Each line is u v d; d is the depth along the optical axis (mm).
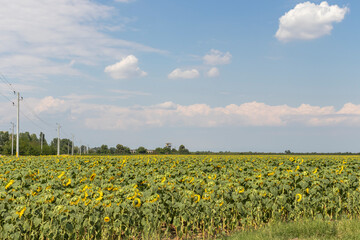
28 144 109438
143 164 21219
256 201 11031
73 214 8562
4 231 7961
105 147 136500
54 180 12539
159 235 9805
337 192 12328
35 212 8508
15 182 12367
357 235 9023
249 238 9367
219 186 11312
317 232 9688
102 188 10820
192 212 10039
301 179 12812
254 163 22125
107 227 8930
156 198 9539
